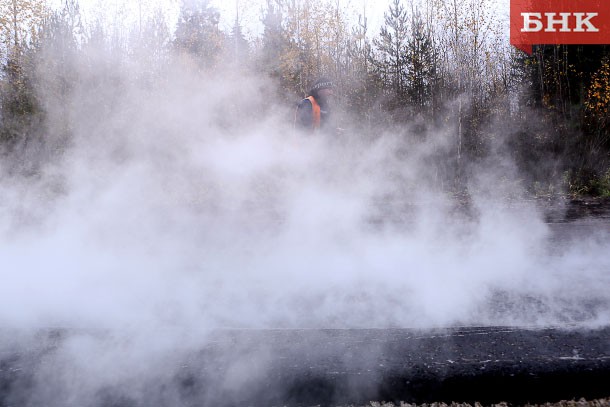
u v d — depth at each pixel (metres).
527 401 1.49
